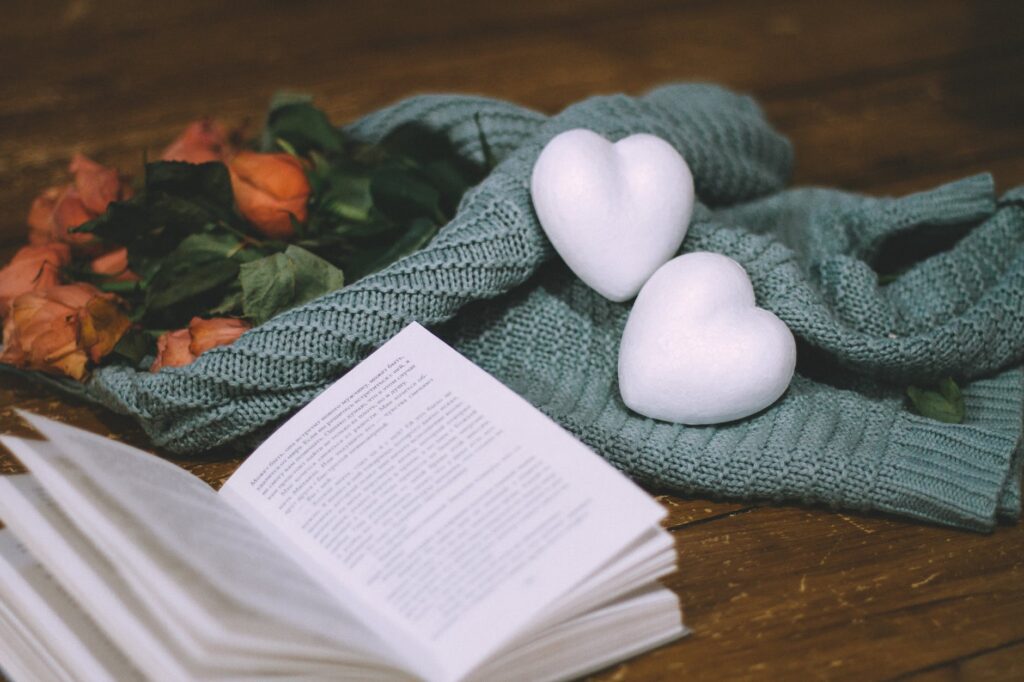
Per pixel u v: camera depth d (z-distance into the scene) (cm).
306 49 120
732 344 68
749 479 69
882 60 116
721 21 125
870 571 68
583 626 60
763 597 67
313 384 71
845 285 75
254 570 60
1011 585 67
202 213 78
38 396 82
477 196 75
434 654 58
